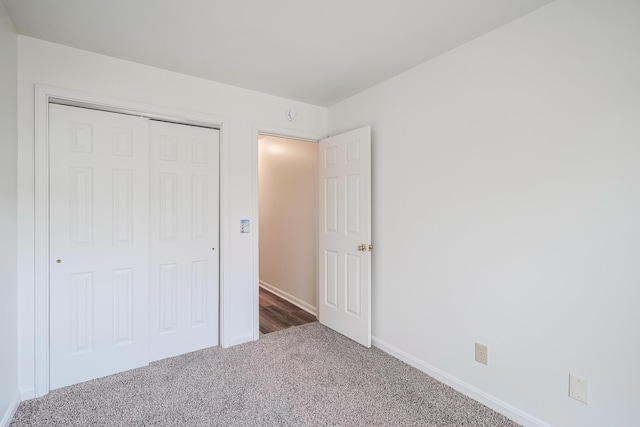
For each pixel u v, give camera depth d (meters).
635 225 1.37
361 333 2.71
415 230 2.35
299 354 2.55
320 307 3.24
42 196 1.95
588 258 1.50
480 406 1.90
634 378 1.38
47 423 1.71
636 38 1.36
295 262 4.03
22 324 1.90
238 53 2.14
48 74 1.98
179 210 2.53
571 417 1.57
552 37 1.61
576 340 1.55
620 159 1.41
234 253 2.72
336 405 1.89
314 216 3.65
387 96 2.57
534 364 1.70
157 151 2.43
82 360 2.13
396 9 1.66
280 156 4.34
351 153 2.80
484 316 1.92
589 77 1.49
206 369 2.30
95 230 2.17
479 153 1.93
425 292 2.28
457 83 2.05
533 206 1.69
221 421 1.74
